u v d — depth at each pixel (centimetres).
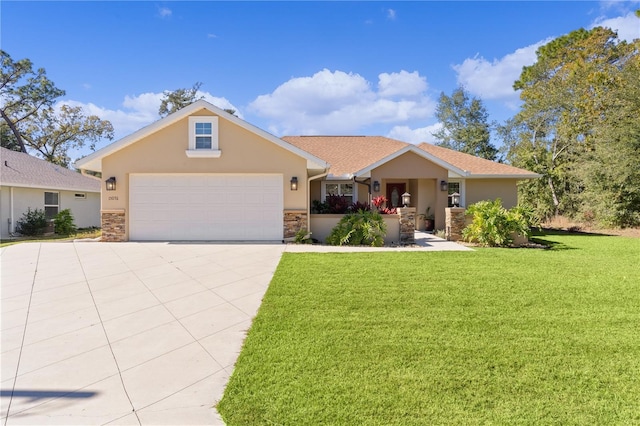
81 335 497
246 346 448
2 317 565
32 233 1898
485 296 643
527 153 3047
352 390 347
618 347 439
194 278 783
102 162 1300
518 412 312
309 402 330
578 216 2448
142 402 340
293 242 1323
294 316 547
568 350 431
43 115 3828
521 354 420
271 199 1330
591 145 2634
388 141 2248
